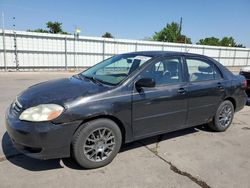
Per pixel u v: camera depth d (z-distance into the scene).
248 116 6.55
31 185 3.03
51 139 3.10
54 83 4.00
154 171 3.46
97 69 4.53
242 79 5.52
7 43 18.23
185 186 3.13
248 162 3.84
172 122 4.23
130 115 3.66
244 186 3.18
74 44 21.14
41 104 3.18
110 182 3.16
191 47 27.69
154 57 4.11
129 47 23.80
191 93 4.37
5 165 3.47
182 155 4.00
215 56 30.44
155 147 4.27
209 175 3.41
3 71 17.91
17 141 3.18
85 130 3.29
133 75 3.76
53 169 3.41
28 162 3.57
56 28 44.41
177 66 4.33
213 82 4.82
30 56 19.38
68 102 3.20
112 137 3.57
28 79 13.54
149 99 3.81
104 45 22.52
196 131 5.17
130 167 3.55
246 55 33.94
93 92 3.41
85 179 3.20
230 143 4.60
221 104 5.02
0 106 6.68
